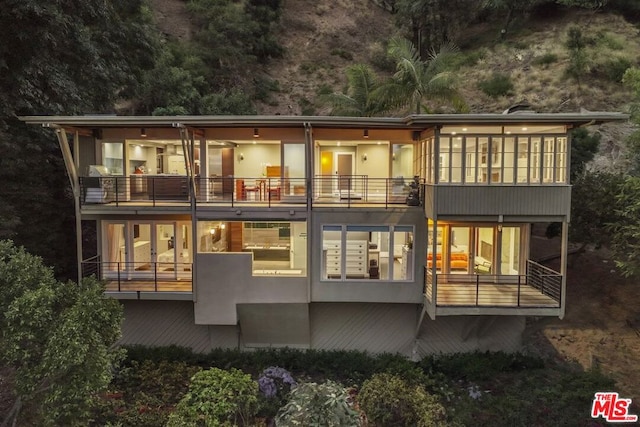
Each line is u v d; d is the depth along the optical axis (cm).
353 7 4609
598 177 1634
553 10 3438
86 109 1759
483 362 1297
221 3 3759
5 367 1095
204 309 1270
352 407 970
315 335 1366
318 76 3809
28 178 1504
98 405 956
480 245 1359
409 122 1157
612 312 1546
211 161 1459
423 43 3716
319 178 1338
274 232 1384
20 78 1307
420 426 990
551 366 1345
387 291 1277
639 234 1236
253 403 1017
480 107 2736
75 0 1466
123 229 1376
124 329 1360
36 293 763
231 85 3403
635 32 2981
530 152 1184
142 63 2192
